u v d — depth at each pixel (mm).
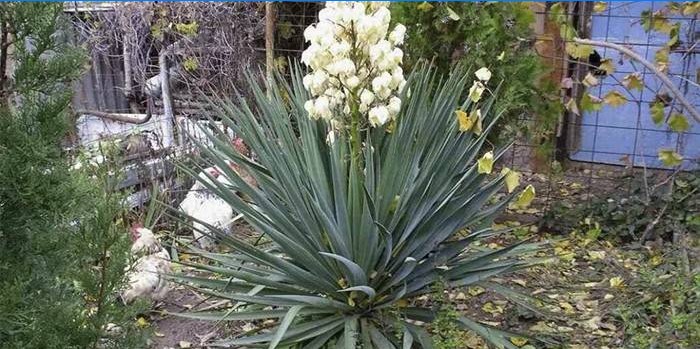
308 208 2514
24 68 1717
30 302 1817
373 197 2461
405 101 2768
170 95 4988
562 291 3383
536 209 4426
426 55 4027
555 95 4086
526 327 3049
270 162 2598
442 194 2572
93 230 1895
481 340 2916
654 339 2645
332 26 2232
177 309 3355
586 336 2939
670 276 3129
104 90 5703
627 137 5082
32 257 1813
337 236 2385
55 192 1776
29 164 1705
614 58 4711
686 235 3551
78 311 1959
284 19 5027
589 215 4098
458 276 2605
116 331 2252
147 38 5113
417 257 2586
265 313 2498
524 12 3908
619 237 3967
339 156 2443
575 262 3729
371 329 2473
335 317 2539
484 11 3867
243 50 4980
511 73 3922
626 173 4500
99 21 5160
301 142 2848
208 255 2783
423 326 2865
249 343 2410
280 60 4832
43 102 1768
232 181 2691
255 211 2578
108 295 2002
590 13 4543
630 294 3234
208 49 4926
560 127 4801
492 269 2578
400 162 2502
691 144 4672
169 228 4141
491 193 2602
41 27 1732
